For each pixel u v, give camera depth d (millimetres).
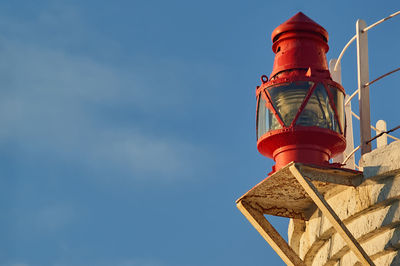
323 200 13367
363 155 14094
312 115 14609
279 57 15422
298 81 14797
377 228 13602
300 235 16031
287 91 14852
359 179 14031
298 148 14477
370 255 13828
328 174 13930
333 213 13289
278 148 14695
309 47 15328
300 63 15148
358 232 14039
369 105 15117
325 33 15547
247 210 15047
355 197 14078
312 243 15328
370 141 14812
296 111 14641
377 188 13633
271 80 15062
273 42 15781
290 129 14422
